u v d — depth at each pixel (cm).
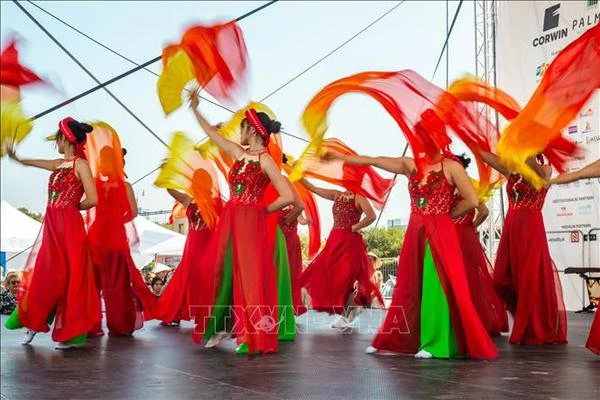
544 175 517
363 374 355
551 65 466
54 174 480
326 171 660
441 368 376
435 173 432
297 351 458
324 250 667
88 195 482
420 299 432
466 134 522
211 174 638
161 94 457
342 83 467
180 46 455
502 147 482
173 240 1300
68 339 470
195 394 299
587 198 827
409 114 441
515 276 532
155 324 698
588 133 773
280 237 535
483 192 582
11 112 475
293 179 655
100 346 496
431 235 426
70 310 471
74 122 486
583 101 455
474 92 554
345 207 664
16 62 472
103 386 321
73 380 339
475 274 572
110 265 594
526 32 885
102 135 609
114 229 599
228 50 459
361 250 670
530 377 345
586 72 452
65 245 475
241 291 441
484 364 394
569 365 390
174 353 450
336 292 652
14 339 535
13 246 1175
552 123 466
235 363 400
